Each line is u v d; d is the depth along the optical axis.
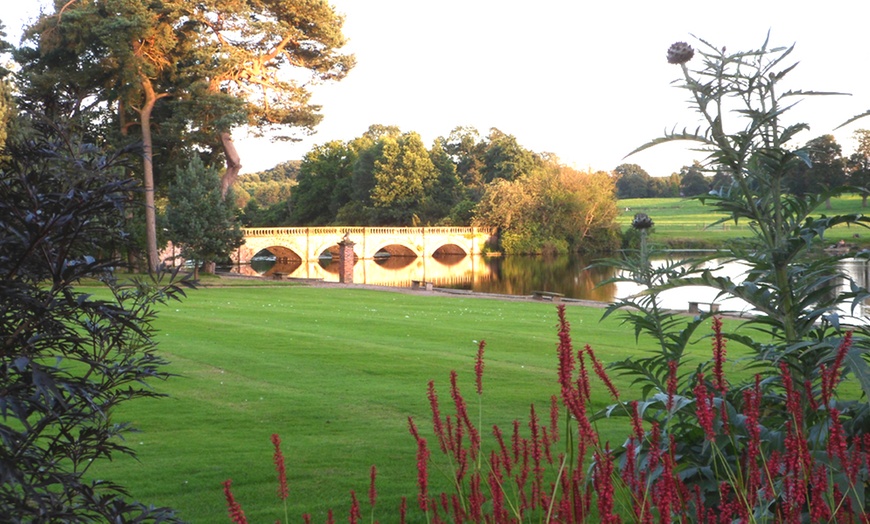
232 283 42.62
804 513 3.17
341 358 15.69
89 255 3.56
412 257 85.88
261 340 18.20
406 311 26.95
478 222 85.44
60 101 3.86
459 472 3.35
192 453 8.76
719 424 3.41
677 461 3.84
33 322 3.22
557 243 82.81
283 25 45.62
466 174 107.25
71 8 42.50
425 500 3.15
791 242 4.05
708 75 4.19
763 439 3.65
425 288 40.53
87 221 3.43
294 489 7.45
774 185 4.30
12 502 3.01
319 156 103.56
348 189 100.38
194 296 32.84
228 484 2.69
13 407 2.74
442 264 74.12
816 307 4.18
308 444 9.20
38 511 3.01
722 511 2.63
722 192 4.69
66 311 3.37
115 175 3.47
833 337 3.88
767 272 4.38
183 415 10.73
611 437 8.87
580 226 83.12
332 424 10.26
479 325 22.23
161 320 22.02
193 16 43.75
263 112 47.66
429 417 10.65
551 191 83.12
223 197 45.81
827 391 2.69
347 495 7.24
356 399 11.87
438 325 22.06
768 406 4.21
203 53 43.16
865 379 3.29
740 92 4.16
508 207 83.88
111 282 3.74
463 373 14.12
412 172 93.56
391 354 16.19
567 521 2.84
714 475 3.66
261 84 47.53
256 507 6.91
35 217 3.10
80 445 3.58
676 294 39.53
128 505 3.48
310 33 47.06
